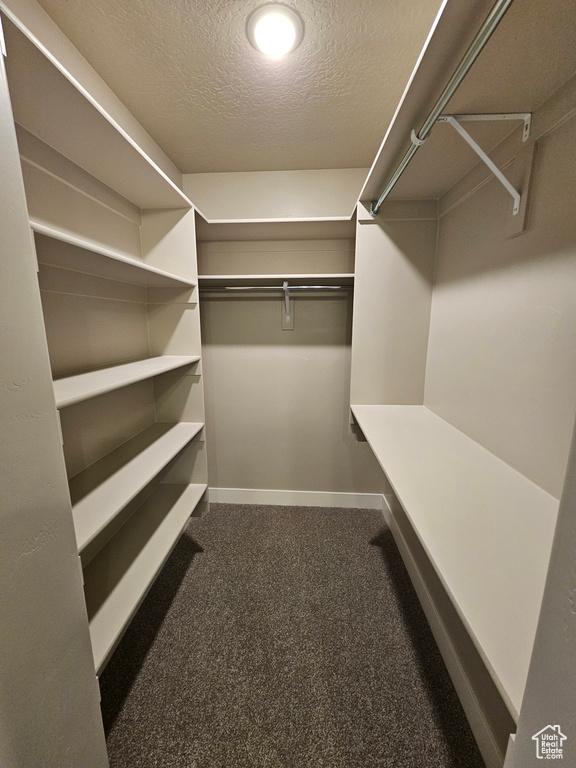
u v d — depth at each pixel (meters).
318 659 1.21
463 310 1.31
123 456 1.40
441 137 1.02
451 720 1.01
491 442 1.11
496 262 1.08
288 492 2.31
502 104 0.85
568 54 0.68
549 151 0.83
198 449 1.91
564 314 0.78
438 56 0.70
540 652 0.38
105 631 0.93
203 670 1.17
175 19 0.97
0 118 0.54
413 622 1.36
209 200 1.96
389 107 1.37
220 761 0.92
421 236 1.59
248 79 1.21
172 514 1.61
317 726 1.00
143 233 1.65
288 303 2.03
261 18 0.96
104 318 1.38
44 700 0.65
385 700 1.07
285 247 2.03
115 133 0.98
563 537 0.35
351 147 1.68
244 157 1.77
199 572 1.64
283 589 1.54
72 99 0.83
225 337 2.15
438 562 0.62
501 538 0.69
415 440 1.25
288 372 2.17
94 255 0.93
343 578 1.60
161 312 1.74
